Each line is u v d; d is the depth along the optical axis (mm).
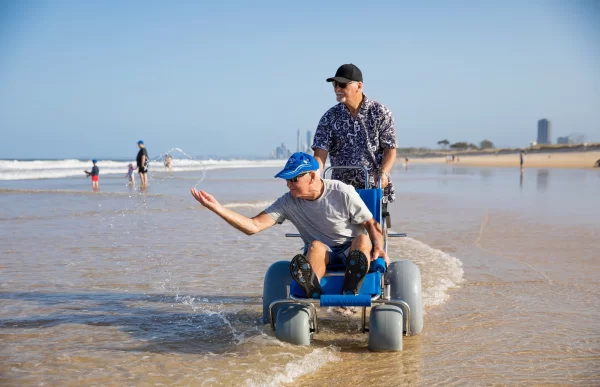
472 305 6121
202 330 5203
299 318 4773
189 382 4004
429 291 6574
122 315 5672
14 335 5035
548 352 4730
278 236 10539
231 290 6660
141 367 4289
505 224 12344
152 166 45156
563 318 5652
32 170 45156
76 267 7746
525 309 5961
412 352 4734
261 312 5781
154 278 7199
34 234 10516
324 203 4914
